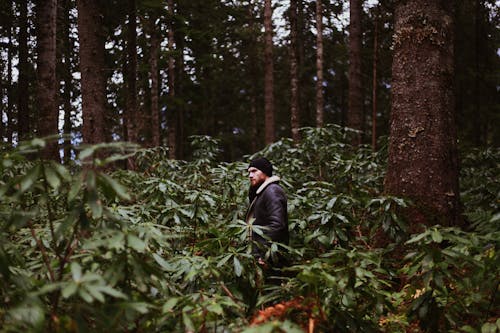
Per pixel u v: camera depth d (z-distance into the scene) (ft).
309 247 12.58
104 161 5.32
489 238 8.55
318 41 39.32
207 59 51.29
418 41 14.32
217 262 8.98
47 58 23.89
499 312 8.99
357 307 8.41
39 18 23.97
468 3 50.83
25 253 7.78
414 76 14.29
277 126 78.38
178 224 12.30
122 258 6.01
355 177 18.93
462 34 53.01
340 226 12.14
